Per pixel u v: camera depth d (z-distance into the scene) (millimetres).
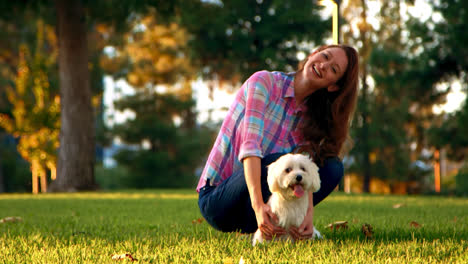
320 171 3842
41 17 24031
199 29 29938
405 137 30656
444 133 24828
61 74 20172
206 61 31312
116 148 42094
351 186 34500
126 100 38281
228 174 3834
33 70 24391
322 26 30016
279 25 29656
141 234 4180
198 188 3953
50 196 13703
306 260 2795
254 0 30312
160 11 21141
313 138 3789
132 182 39500
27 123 24047
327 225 4742
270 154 3734
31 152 24609
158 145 39781
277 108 3736
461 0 21516
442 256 2992
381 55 25516
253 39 30188
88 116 20391
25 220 5734
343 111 3752
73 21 19844
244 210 3773
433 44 23312
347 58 3662
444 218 5684
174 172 39594
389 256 2988
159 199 10859
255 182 3348
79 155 20078
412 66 24844
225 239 3711
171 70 35656
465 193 25891
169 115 39812
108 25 22250
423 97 25344
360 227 4594
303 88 3719
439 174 32281
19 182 36500
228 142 3783
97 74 32844
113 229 4695
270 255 2943
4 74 32625
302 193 3148
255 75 3725
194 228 4566
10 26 30719
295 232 3312
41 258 2961
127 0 20141
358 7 28297
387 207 7910
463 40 21594
